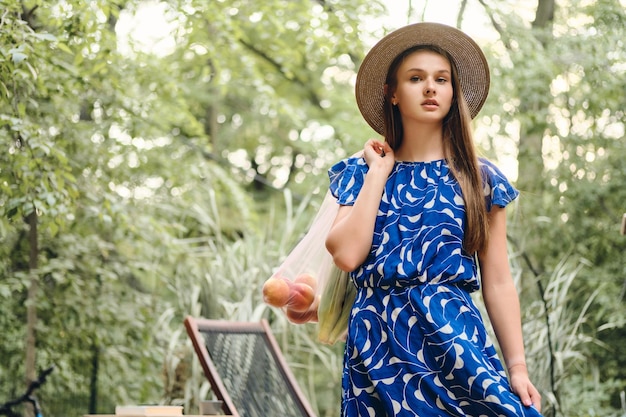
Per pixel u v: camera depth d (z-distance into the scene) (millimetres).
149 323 6594
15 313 6359
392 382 2150
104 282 6566
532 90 6953
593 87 6934
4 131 4949
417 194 2262
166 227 6590
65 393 6730
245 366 4199
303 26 6828
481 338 2197
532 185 7246
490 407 2098
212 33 7719
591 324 6402
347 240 2223
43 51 4973
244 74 7605
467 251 2248
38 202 4598
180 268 6184
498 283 2301
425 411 2123
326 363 5898
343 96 9812
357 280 2264
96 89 6152
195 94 11734
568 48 7051
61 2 4930
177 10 6031
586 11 7023
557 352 5531
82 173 6023
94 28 4980
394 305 2186
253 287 5770
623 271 6887
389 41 2396
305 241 2633
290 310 2598
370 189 2254
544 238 7090
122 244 6664
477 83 2471
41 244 6258
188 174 7285
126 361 6719
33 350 5738
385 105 2434
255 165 14758
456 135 2328
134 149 6461
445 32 2393
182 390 5242
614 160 7059
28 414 5633
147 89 6914
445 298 2178
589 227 7039
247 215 7777
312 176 9320
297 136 14117
